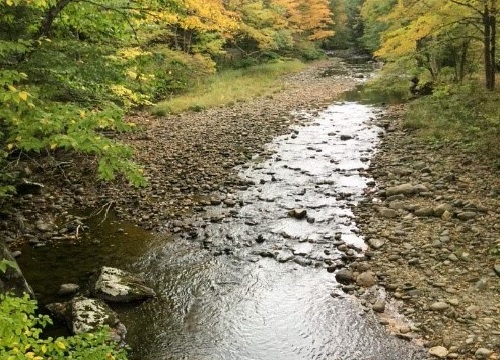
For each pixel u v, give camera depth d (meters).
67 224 8.91
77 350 3.46
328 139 15.41
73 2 9.24
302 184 11.18
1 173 8.34
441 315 5.83
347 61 50.81
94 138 4.54
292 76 35.62
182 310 6.28
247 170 12.32
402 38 15.97
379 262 7.23
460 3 13.88
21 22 7.86
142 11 9.98
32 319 3.22
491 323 5.56
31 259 7.59
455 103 15.88
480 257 7.04
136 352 5.44
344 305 6.26
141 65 10.54
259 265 7.44
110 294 6.38
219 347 5.53
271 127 17.34
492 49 15.40
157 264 7.51
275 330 5.83
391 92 24.94
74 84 8.47
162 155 13.57
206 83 27.77
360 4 66.12
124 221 9.17
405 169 11.48
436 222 8.34
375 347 5.39
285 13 43.44
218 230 8.73
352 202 9.89
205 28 13.48
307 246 8.00
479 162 11.14
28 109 4.55
